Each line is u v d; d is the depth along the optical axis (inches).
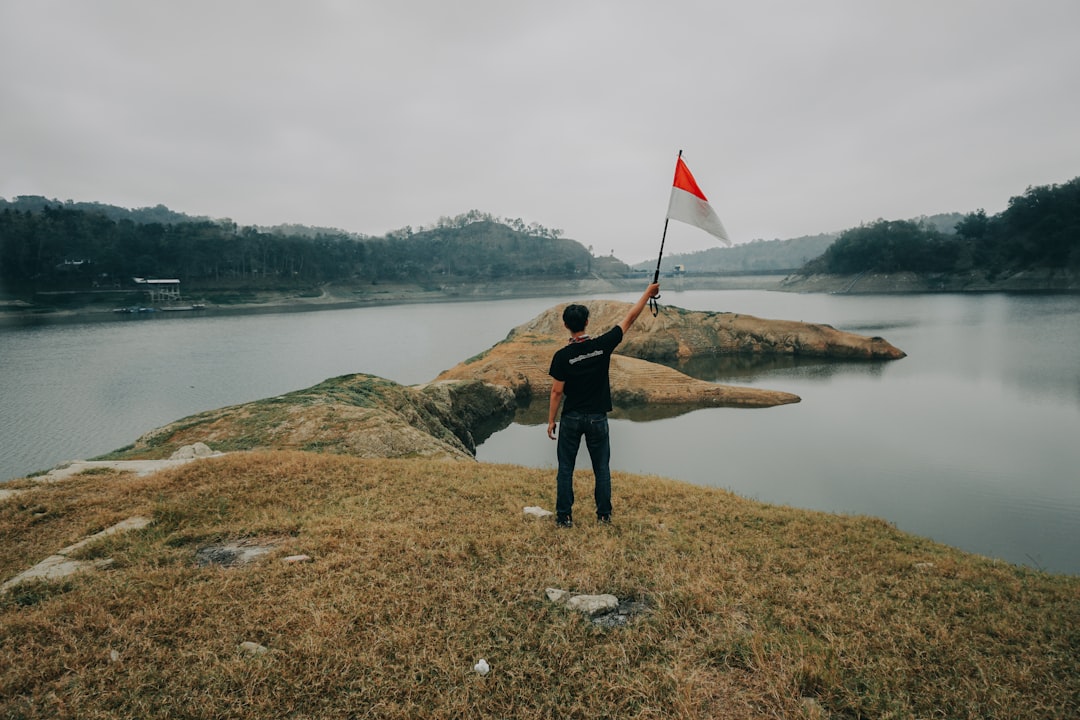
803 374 2409.0
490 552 255.3
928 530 834.8
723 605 210.8
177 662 169.0
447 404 1441.9
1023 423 1553.9
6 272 6737.2
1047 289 7140.8
